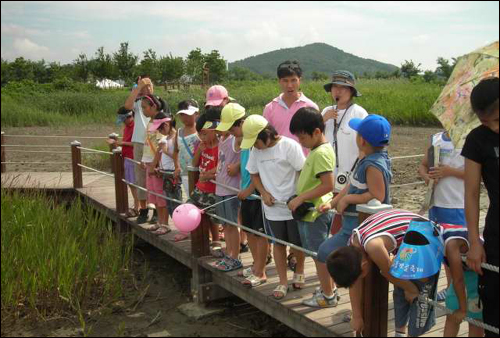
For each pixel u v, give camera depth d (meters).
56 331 4.99
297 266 4.62
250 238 4.96
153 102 6.57
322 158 4.02
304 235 4.31
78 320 5.20
